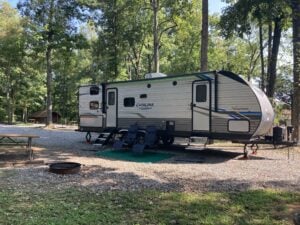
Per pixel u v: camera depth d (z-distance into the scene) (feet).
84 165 32.17
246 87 36.88
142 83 46.39
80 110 54.60
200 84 40.47
